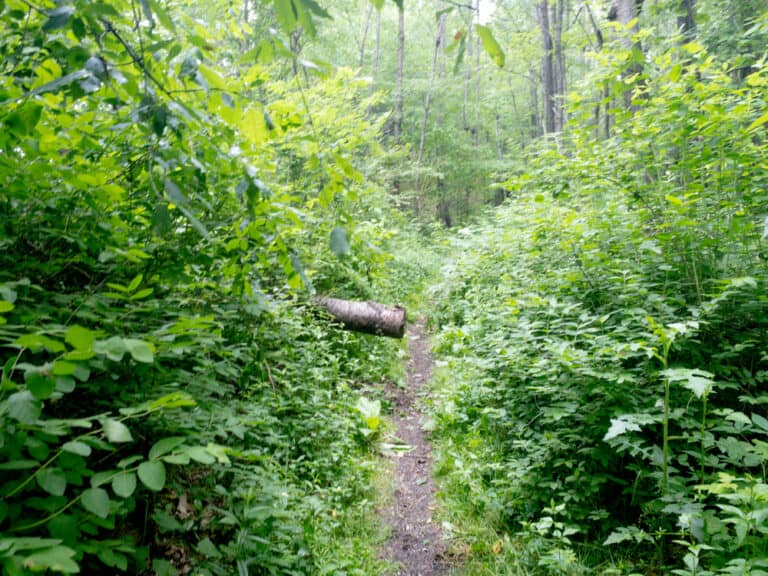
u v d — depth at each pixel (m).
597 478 3.15
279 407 3.70
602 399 3.44
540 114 25.31
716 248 4.04
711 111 3.79
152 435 2.19
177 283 2.75
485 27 1.12
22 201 2.04
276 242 2.21
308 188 4.13
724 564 2.37
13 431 1.36
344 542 3.11
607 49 4.38
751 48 6.53
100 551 1.53
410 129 21.83
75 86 1.54
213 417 2.35
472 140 22.17
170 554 2.18
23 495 1.60
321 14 1.02
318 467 3.63
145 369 2.06
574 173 4.68
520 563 2.93
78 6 1.30
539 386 3.86
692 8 7.29
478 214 21.28
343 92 6.46
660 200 4.40
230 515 2.34
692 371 2.62
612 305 4.29
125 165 2.31
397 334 5.72
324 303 5.70
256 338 3.71
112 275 2.41
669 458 2.95
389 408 5.34
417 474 4.16
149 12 1.17
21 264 2.09
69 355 1.16
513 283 6.00
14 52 2.02
